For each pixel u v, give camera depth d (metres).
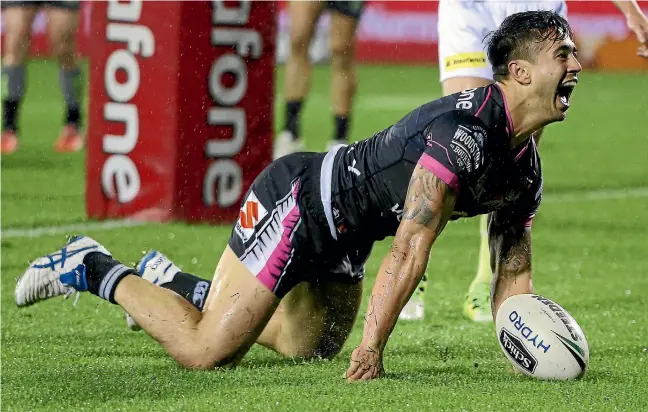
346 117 32.03
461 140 11.59
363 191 12.42
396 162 12.16
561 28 11.66
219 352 12.87
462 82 17.19
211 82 24.98
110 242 22.83
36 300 13.91
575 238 25.78
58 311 16.91
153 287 13.34
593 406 11.21
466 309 17.33
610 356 14.27
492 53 11.90
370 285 20.09
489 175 12.01
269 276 12.73
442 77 17.56
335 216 12.59
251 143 25.77
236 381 12.27
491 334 15.95
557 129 49.81
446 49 17.44
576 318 17.22
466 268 21.88
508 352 12.71
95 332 15.50
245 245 12.85
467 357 14.19
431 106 12.16
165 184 25.14
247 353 14.38
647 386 12.25
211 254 22.05
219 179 25.50
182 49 24.56
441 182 11.59
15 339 14.94
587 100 62.91
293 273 12.88
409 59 81.06
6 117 36.44
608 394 11.74
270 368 13.15
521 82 11.71
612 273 21.64
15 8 35.53
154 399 11.43
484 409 10.98
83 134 39.62
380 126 45.12
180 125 24.91
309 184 12.71
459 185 11.67
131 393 11.70
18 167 33.69
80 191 29.61
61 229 24.22
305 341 14.02
